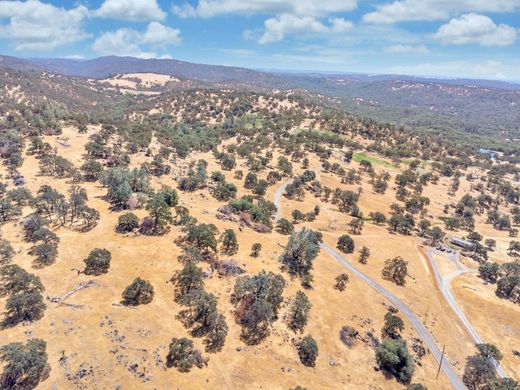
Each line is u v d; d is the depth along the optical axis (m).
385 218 182.00
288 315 91.31
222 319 81.44
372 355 86.44
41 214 117.38
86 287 87.19
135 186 151.12
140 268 97.69
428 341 97.44
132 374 66.56
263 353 79.19
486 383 85.38
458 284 132.50
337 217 178.50
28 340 68.50
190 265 93.12
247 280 91.50
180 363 70.44
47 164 158.50
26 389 59.94
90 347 70.31
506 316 116.06
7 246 93.81
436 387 82.94
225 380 70.25
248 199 162.38
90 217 115.88
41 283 83.44
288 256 113.31
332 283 111.88
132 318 80.12
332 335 89.06
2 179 140.75
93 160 170.25
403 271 126.25
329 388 74.25
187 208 140.38
